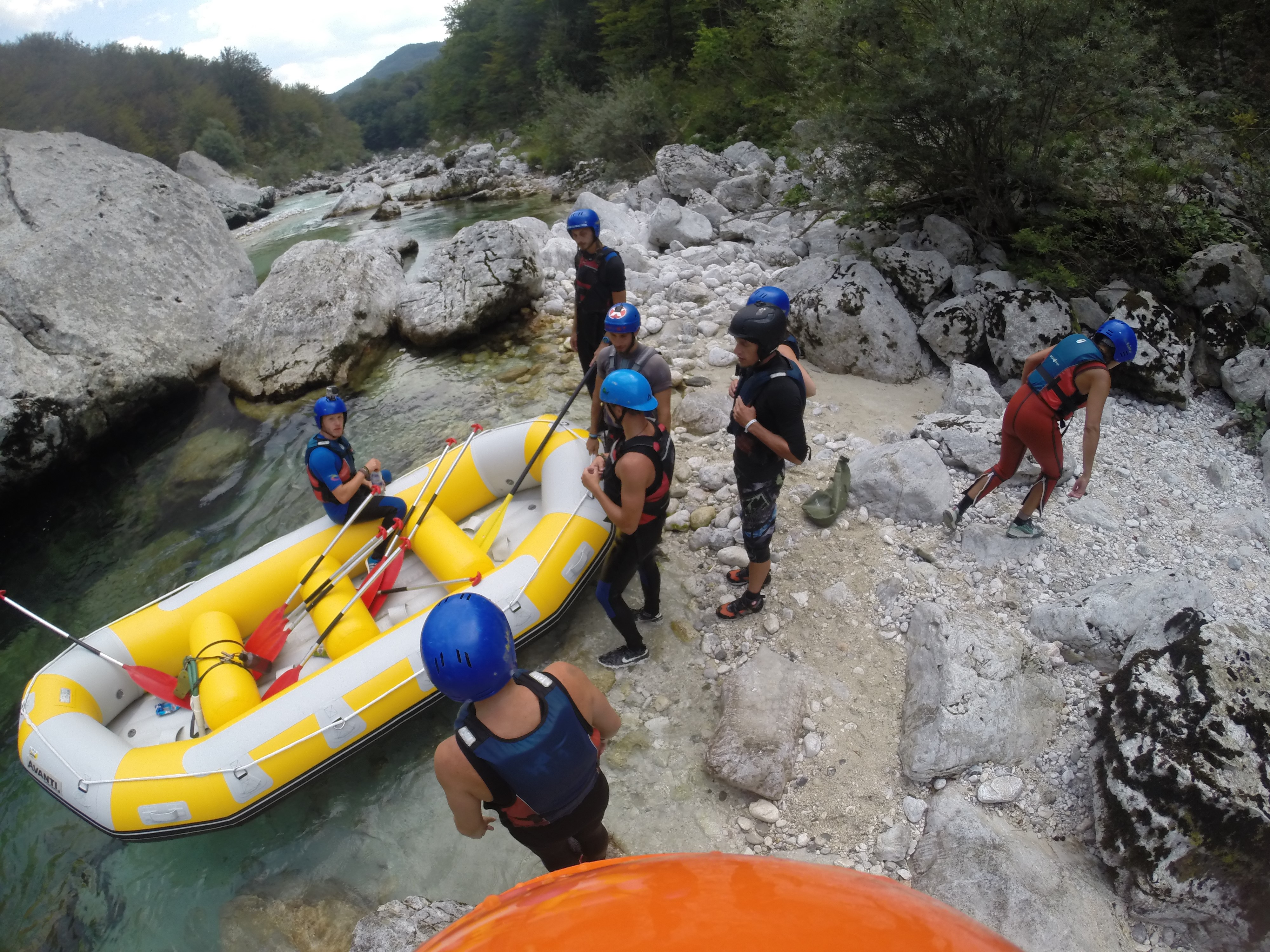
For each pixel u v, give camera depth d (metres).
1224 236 6.49
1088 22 6.02
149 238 8.84
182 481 6.72
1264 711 2.82
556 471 4.66
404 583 4.66
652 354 3.99
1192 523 4.52
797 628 4.07
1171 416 5.61
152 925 3.36
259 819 3.69
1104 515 4.50
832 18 6.85
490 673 1.99
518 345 8.04
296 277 8.02
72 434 7.03
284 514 6.03
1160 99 6.35
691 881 1.31
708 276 8.51
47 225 8.44
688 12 19.03
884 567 4.31
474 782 2.18
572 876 1.47
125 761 3.52
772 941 1.08
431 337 8.05
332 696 3.66
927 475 4.60
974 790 3.22
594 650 4.19
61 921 3.46
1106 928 2.71
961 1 6.45
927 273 6.79
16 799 4.11
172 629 4.25
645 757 3.61
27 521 6.70
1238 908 2.63
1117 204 6.82
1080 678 3.56
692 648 4.09
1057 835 3.05
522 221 11.00
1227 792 2.63
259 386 7.59
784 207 9.70
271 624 4.17
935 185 7.55
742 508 3.82
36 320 7.43
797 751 3.48
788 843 3.20
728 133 14.47
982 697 3.32
